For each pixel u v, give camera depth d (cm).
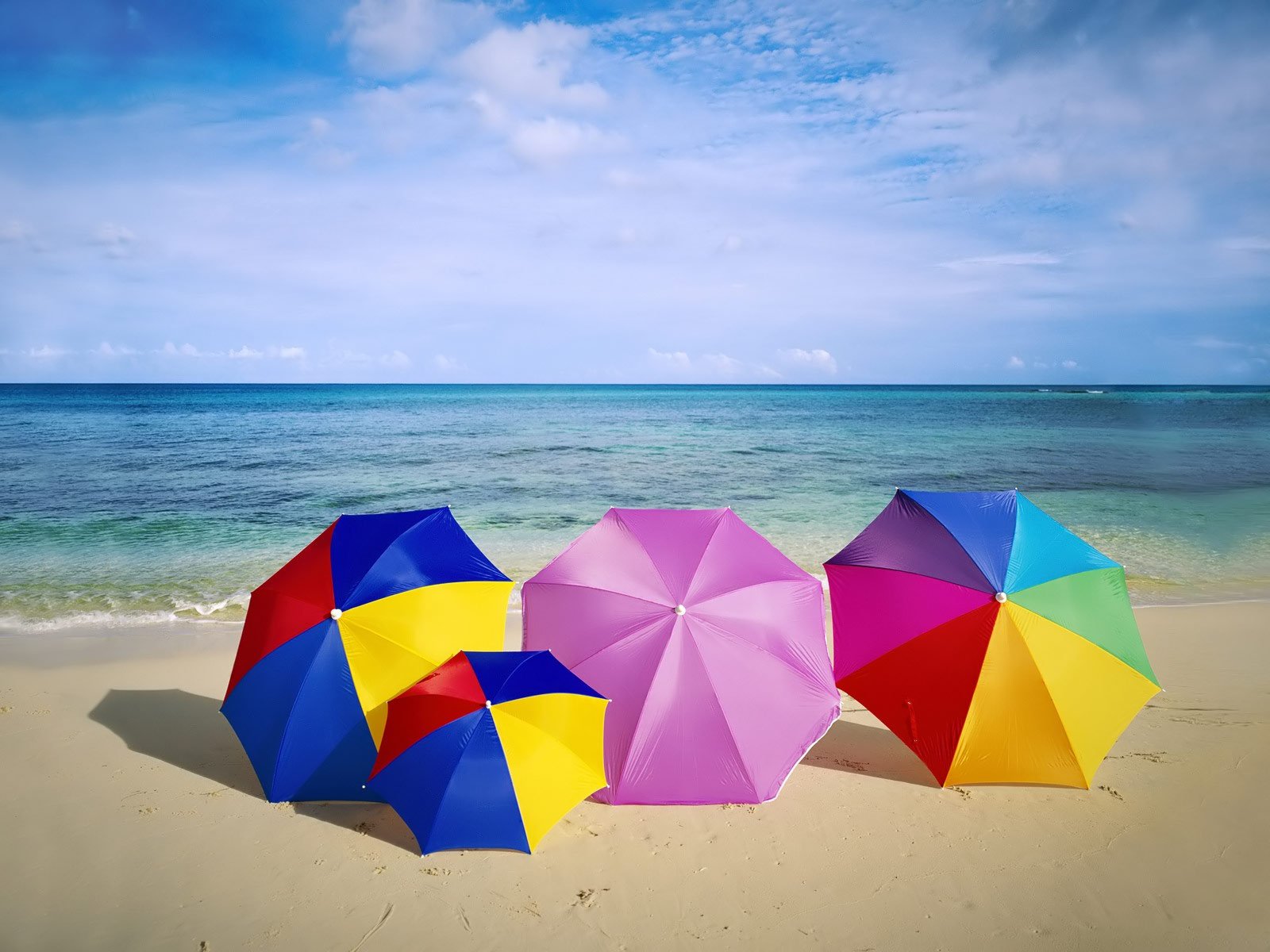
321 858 473
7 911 426
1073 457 2767
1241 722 658
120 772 582
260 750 536
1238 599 1051
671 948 396
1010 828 504
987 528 568
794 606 571
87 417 5228
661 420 4994
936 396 10675
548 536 1495
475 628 567
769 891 441
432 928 411
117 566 1273
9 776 577
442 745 461
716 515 618
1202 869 458
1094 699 528
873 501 1850
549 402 8225
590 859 470
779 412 6141
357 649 529
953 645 530
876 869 461
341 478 2270
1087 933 406
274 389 15350
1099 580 561
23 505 1820
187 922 416
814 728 541
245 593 1119
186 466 2534
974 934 406
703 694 515
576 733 480
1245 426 4241
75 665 829
